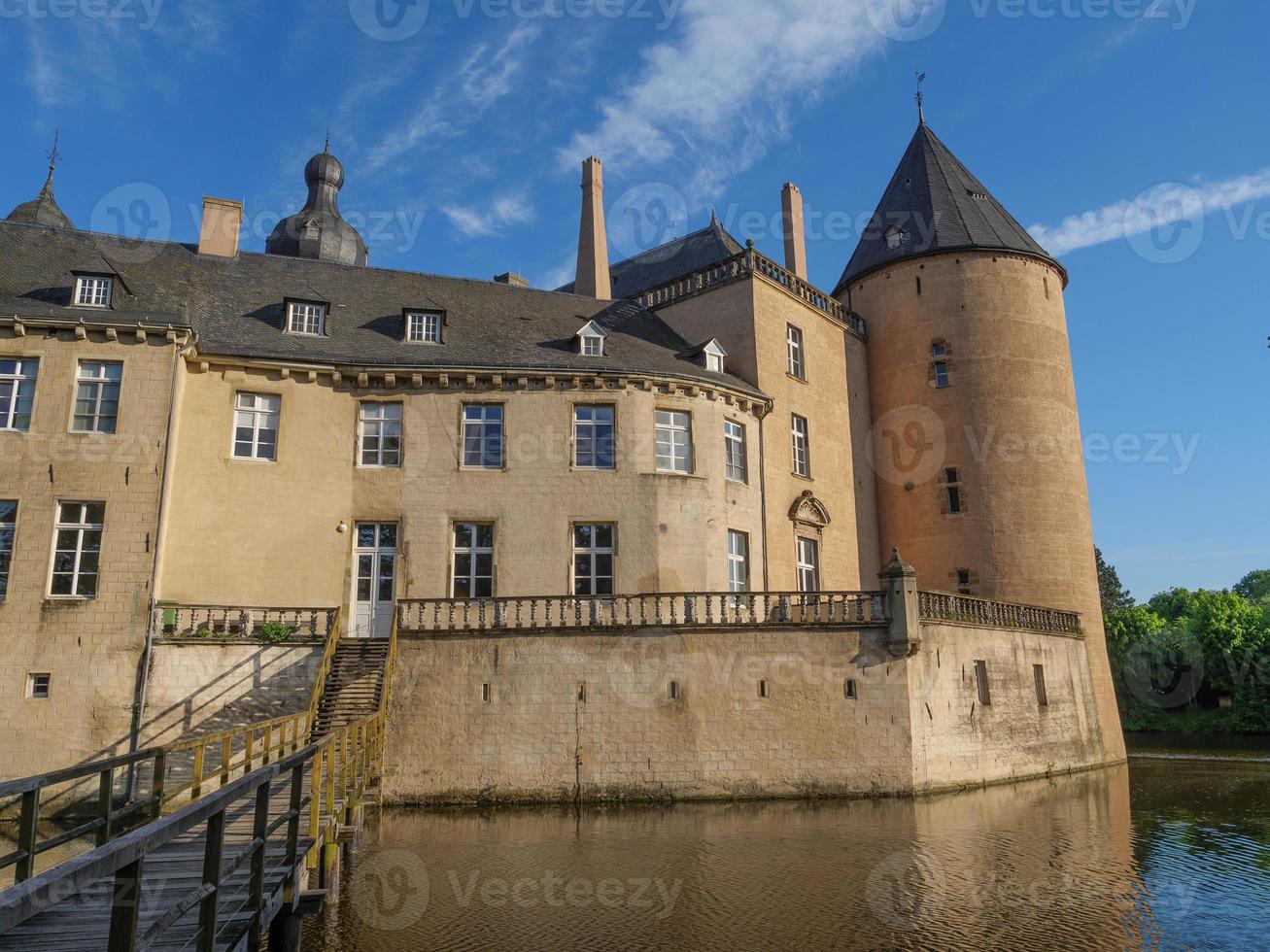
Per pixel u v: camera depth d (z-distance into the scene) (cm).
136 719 2080
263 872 802
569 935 1195
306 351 2539
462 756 2206
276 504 2419
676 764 2255
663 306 3397
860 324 3741
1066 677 3212
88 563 2162
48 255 2542
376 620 2470
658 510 2612
